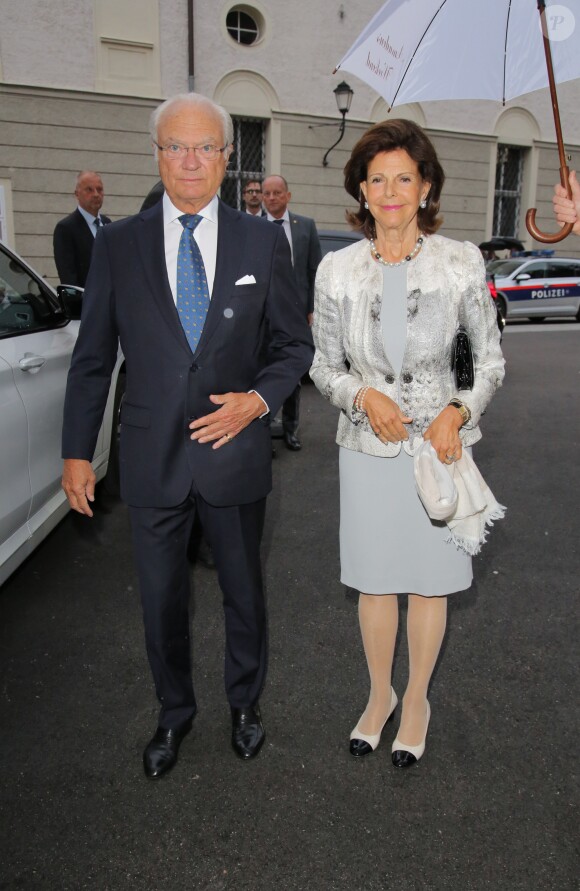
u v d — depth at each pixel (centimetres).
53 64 1205
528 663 271
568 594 324
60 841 191
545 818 197
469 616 304
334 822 197
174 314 191
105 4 1219
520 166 1719
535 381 815
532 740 229
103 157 1270
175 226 195
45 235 1259
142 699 253
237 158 1436
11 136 1205
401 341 196
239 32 1369
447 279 193
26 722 240
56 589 332
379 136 185
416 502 203
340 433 212
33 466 289
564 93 1677
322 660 274
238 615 216
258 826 196
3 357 272
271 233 201
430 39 221
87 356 201
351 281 200
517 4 214
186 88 1309
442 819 197
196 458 198
